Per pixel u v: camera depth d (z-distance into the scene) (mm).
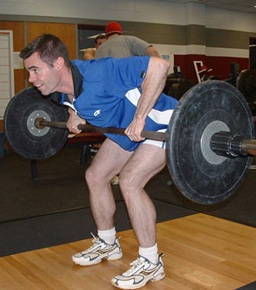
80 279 2168
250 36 10273
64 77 1859
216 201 1762
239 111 1758
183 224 3004
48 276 2209
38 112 2719
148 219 2053
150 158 1982
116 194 3947
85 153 5707
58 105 2754
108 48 3693
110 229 2373
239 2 9016
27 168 5504
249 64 10383
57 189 4301
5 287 2088
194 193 1663
